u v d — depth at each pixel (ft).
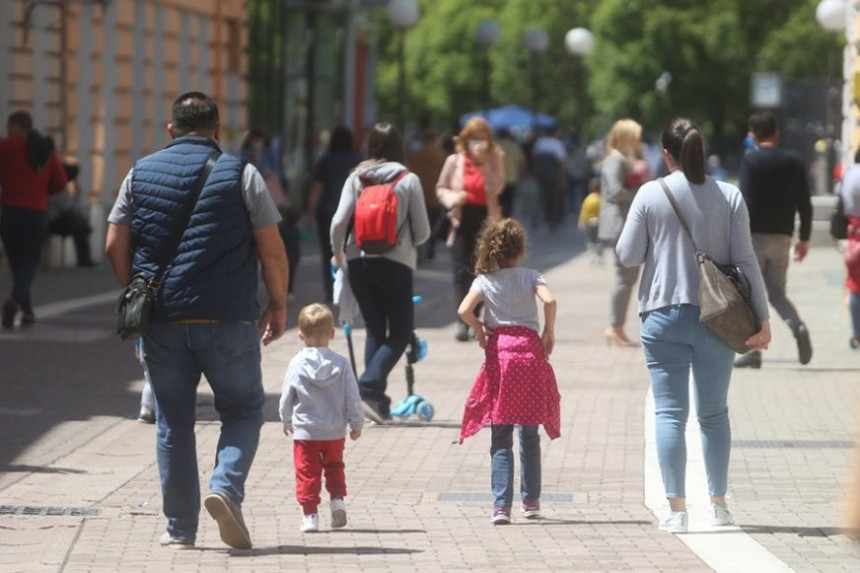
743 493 96.32
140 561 78.54
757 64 548.31
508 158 336.49
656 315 86.33
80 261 260.01
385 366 120.47
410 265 120.98
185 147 80.74
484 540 84.12
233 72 347.15
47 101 264.93
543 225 454.81
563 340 176.45
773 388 138.00
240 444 80.38
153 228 79.71
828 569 77.41
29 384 138.41
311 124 427.33
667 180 86.74
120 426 119.85
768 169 144.05
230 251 79.71
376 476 102.06
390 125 122.62
